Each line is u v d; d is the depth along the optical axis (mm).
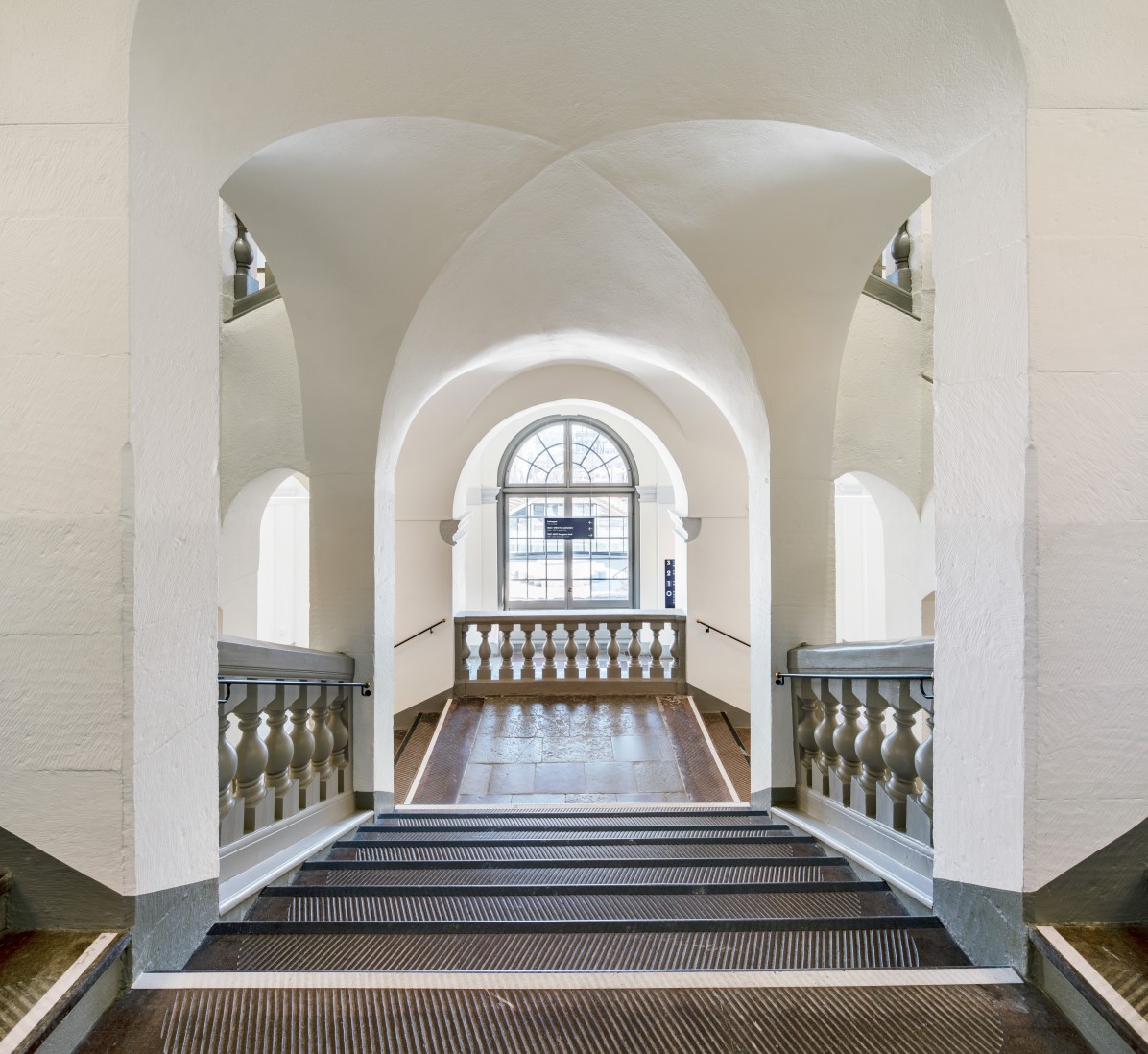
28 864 1692
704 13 2215
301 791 3516
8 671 1690
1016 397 1782
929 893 2314
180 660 1914
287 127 2375
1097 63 1738
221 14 1873
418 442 7609
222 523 5520
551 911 2303
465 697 8109
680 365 4926
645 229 3658
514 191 3332
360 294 3703
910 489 5602
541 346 5645
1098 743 1729
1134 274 1749
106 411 1695
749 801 5258
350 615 4262
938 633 2092
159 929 1799
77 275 1694
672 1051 1448
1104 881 1728
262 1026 1523
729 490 7910
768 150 2971
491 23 2242
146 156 1767
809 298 3740
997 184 1851
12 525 1692
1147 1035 1357
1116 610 1736
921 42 1967
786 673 4031
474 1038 1484
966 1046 1476
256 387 5387
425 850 3223
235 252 5410
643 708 7695
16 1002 1434
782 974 1681
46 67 1695
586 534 11938
